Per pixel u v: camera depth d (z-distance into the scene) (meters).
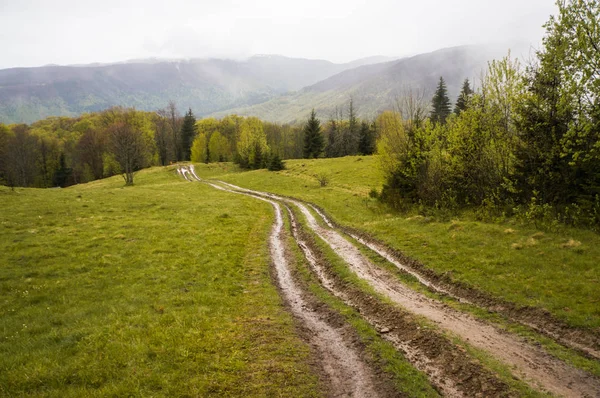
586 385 10.32
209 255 24.86
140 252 24.38
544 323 13.64
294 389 10.59
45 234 27.03
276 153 84.44
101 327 14.03
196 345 12.80
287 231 33.97
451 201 30.81
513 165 26.03
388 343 13.43
